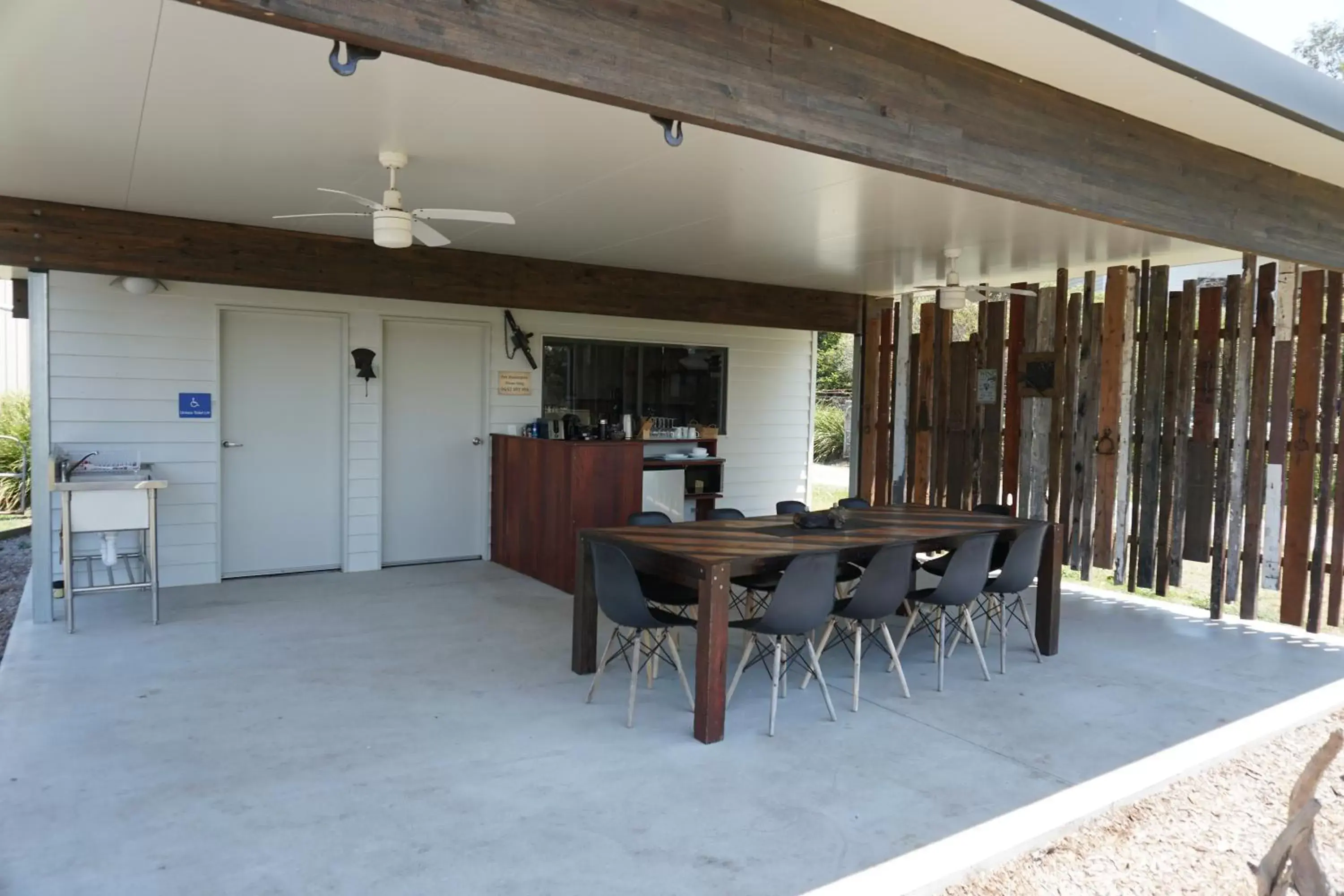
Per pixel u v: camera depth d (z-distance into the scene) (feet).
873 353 27.45
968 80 9.78
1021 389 23.22
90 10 7.93
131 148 12.29
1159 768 11.30
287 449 21.47
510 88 9.80
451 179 13.88
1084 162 11.08
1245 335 18.92
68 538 16.40
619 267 22.13
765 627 12.07
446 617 17.99
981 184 9.98
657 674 14.65
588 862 8.77
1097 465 21.75
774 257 20.47
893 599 13.30
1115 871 9.07
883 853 9.04
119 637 16.17
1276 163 13.93
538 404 24.73
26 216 15.56
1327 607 18.90
